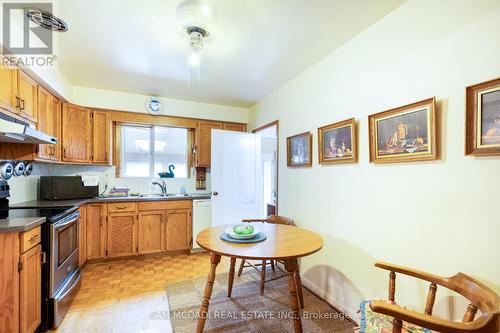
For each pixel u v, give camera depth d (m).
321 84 2.37
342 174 2.10
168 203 3.42
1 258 1.47
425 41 1.47
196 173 4.11
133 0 1.55
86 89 3.23
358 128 1.94
